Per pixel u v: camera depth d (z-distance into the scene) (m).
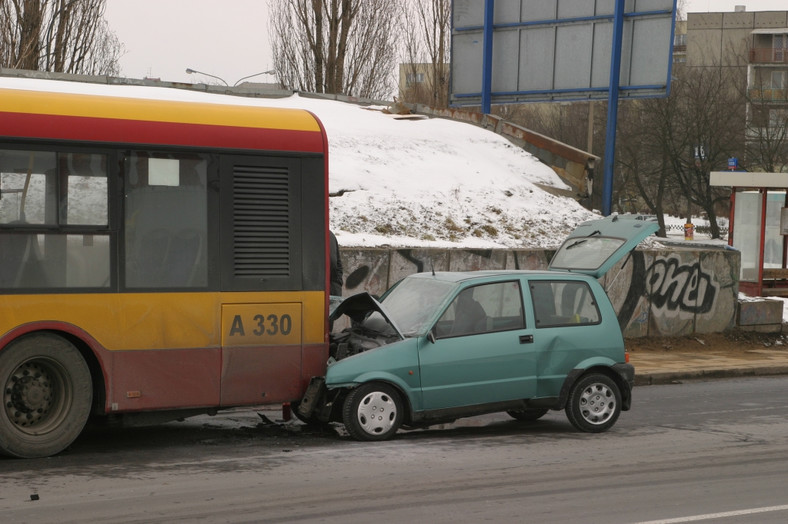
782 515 6.89
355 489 7.52
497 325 9.97
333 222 17.42
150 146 9.15
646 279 18.05
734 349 18.36
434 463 8.59
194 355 9.29
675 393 13.90
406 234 17.81
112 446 9.32
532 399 10.05
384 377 9.49
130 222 9.05
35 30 29.75
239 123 9.62
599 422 10.36
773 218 21.47
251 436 9.93
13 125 8.62
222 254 9.45
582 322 10.34
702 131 54.22
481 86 23.27
